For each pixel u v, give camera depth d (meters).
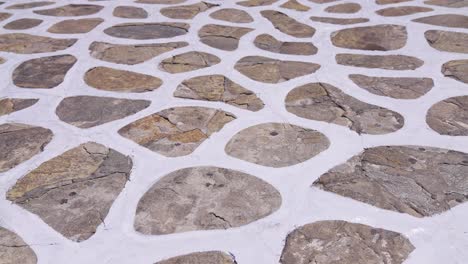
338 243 1.41
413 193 1.59
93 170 1.74
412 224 1.47
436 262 1.34
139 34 2.96
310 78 2.37
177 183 1.67
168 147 1.87
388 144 1.85
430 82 2.29
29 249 1.41
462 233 1.43
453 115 2.02
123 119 2.06
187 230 1.47
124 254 1.39
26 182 1.69
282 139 1.90
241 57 2.62
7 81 2.41
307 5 3.42
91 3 3.61
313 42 2.79
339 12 3.24
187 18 3.23
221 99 2.21
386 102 2.14
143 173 1.72
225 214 1.53
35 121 2.06
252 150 1.83
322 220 1.49
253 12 3.32
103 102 2.20
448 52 2.58
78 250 1.41
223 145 1.87
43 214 1.54
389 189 1.61
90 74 2.46
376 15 3.14
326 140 1.88
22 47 2.80
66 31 3.04
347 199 1.57
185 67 2.52
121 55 2.67
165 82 2.37
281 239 1.43
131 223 1.50
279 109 2.11
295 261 1.36
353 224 1.47
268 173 1.71
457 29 2.85
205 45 2.78
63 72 2.49
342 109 2.10
